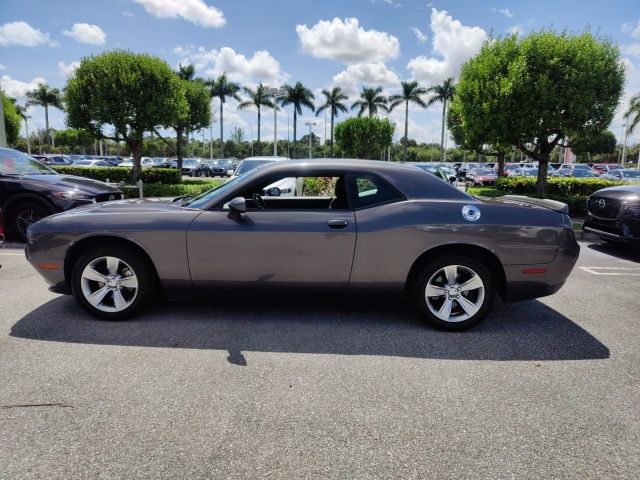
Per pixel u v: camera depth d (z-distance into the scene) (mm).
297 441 2410
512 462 2273
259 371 3191
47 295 4828
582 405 2824
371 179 4031
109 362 3283
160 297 4340
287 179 4438
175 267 3939
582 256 7793
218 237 3861
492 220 3861
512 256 3881
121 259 3984
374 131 43156
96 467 2182
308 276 3904
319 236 3826
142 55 16859
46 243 4027
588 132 11945
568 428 2574
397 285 3926
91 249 3998
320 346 3637
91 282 4102
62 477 2109
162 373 3131
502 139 12625
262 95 47156
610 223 7680
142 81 16328
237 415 2643
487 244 3848
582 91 11219
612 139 71062
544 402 2850
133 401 2768
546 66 11570
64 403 2730
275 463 2234
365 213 3900
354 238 3826
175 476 2129
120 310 4051
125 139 17719
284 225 3850
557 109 11555
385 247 3838
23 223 7836
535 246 3881
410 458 2291
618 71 11812
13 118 26719
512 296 4000
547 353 3594
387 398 2863
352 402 2807
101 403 2738
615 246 8773
